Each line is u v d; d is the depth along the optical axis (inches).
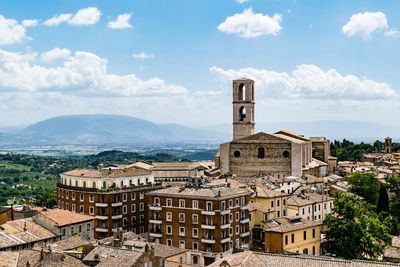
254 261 4229.8
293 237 6599.4
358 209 7155.5
